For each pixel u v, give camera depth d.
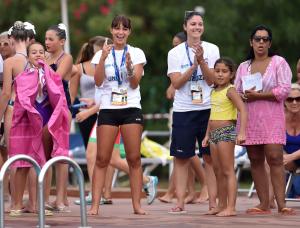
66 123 22.03
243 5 51.38
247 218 21.78
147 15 52.06
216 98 22.22
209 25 50.50
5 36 24.84
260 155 22.95
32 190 22.97
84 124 26.81
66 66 23.48
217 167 22.44
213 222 20.91
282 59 22.52
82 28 51.31
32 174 22.86
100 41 26.62
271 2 50.84
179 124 23.31
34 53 22.28
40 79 22.14
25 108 21.75
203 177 27.69
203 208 25.48
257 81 22.44
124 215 22.78
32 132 22.03
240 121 21.91
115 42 22.56
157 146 34.50
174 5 51.94
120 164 26.92
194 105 23.22
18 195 22.69
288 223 20.73
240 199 29.64
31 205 23.03
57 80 22.20
